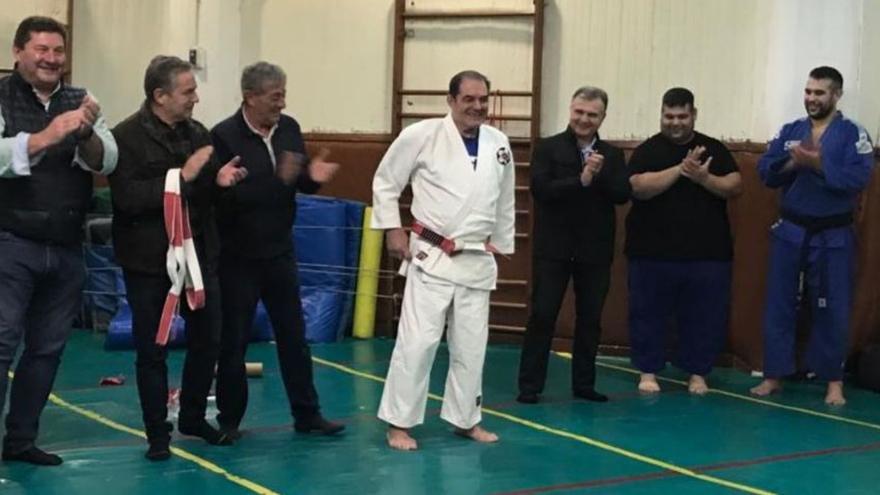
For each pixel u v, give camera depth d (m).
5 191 4.39
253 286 5.05
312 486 4.54
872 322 7.30
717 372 7.49
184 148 4.66
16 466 4.68
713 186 6.50
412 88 8.66
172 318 4.57
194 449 5.05
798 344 7.25
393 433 5.22
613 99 8.06
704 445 5.48
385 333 8.62
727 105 7.71
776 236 6.71
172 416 5.73
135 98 9.38
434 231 5.12
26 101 4.42
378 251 8.55
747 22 7.62
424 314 5.11
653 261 6.68
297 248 8.34
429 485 4.61
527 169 8.33
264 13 9.06
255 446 5.14
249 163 4.88
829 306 6.60
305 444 5.20
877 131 7.32
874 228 7.27
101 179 9.40
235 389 5.15
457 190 5.09
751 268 7.49
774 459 5.25
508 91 8.37
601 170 6.18
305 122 9.03
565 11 8.17
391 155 5.16
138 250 4.61
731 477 4.91
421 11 8.58
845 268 6.60
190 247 4.58
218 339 4.95
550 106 8.25
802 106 7.27
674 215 6.62
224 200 4.86
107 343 7.69
